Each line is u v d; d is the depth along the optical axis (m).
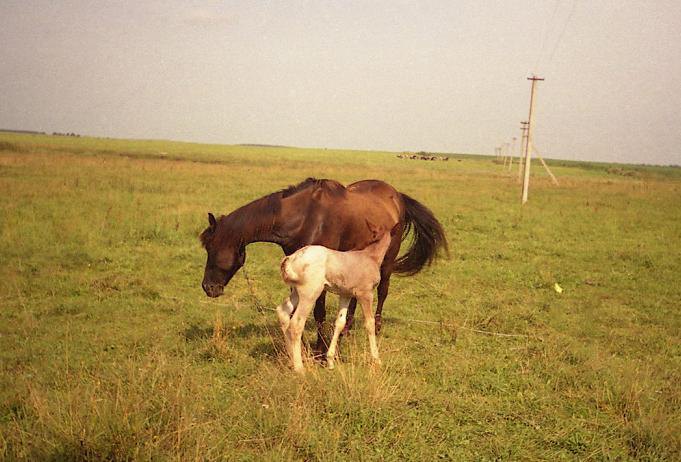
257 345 6.46
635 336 7.47
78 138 111.56
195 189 23.47
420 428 4.53
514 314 8.23
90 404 4.15
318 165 53.28
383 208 6.86
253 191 23.38
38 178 23.75
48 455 3.67
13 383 5.25
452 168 64.19
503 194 28.53
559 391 5.50
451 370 5.82
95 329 7.11
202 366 5.79
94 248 11.55
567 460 4.21
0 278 9.23
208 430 4.17
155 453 3.75
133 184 23.69
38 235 12.34
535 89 25.00
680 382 5.71
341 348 6.36
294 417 4.36
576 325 7.88
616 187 37.56
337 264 5.40
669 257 12.67
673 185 46.06
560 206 23.16
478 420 4.78
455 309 8.46
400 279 10.52
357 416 4.52
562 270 11.38
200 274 10.28
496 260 12.34
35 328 7.04
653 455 4.21
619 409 5.02
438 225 7.91
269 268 10.94
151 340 6.65
